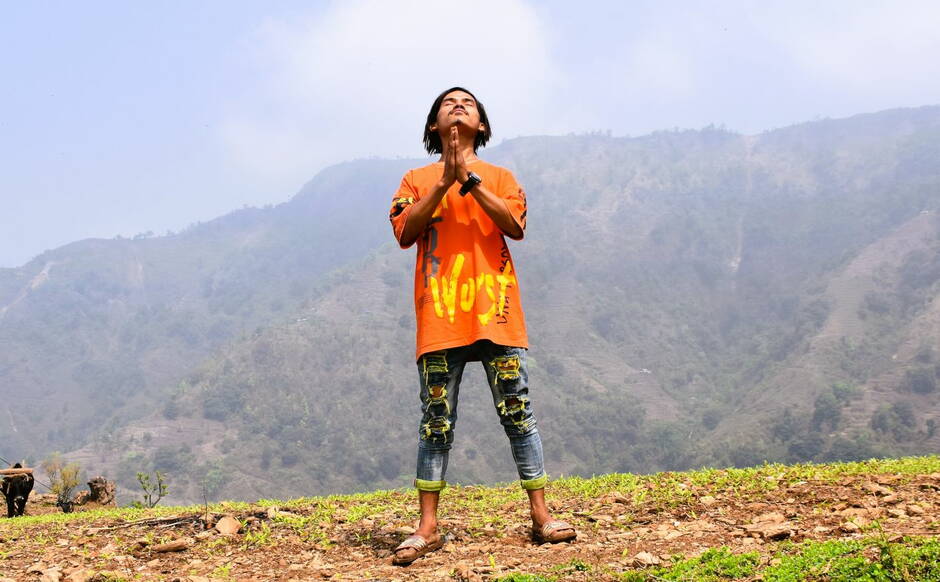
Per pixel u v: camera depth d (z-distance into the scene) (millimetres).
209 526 6035
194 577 4441
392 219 4961
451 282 4707
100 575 4754
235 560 5035
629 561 4066
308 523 5988
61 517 9266
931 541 3533
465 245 4746
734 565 3719
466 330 4652
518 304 4809
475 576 3988
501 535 5035
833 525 4578
